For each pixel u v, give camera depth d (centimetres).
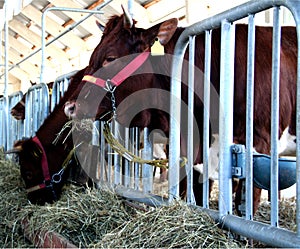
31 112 523
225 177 199
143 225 207
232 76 201
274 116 172
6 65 629
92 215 286
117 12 845
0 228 354
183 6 746
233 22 200
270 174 191
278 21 171
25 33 1390
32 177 361
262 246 243
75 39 1222
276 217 171
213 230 192
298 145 154
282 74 271
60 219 288
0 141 675
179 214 202
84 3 961
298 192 154
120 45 272
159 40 262
